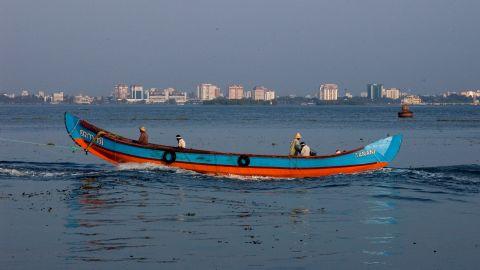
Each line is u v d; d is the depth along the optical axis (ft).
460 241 106.63
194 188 156.25
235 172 173.68
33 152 259.80
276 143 331.16
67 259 93.25
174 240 103.96
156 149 178.70
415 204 139.03
